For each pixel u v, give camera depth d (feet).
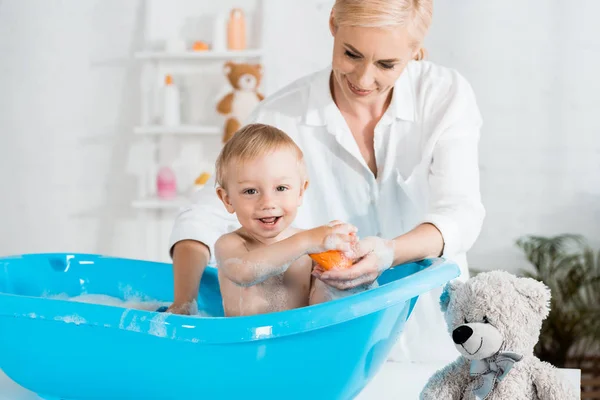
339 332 2.52
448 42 9.81
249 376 2.44
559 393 2.74
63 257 3.91
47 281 3.85
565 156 9.66
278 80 9.98
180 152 10.22
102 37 10.53
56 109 10.68
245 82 9.46
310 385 2.58
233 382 2.45
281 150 3.15
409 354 4.31
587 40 9.58
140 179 10.34
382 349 2.86
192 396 2.49
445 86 4.17
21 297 2.58
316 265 3.21
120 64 10.50
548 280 9.21
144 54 9.93
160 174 9.91
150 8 10.18
